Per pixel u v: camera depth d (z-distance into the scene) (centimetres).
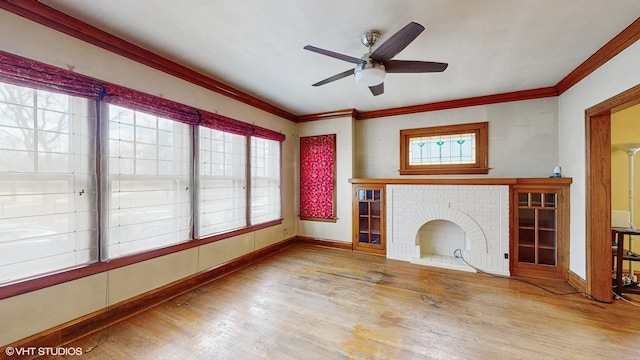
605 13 188
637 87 203
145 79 251
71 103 205
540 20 197
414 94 370
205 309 248
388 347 193
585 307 251
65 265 201
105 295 221
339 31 214
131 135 246
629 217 285
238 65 279
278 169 457
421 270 355
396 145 444
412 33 164
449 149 409
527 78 313
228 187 354
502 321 227
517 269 338
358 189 443
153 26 207
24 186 181
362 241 443
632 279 282
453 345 195
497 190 345
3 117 173
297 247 471
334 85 337
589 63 261
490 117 379
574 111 301
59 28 193
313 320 229
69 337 198
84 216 211
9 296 172
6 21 170
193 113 295
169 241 279
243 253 375
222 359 180
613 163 332
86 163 212
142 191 254
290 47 241
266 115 423
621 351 187
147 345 195
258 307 252
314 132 488
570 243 313
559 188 318
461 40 226
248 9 186
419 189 391
